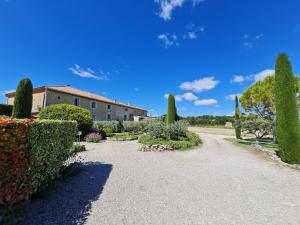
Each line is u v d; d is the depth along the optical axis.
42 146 3.52
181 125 13.80
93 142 14.02
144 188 4.59
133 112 43.16
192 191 4.48
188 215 3.31
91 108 30.92
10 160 2.60
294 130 7.57
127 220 3.08
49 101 24.44
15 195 2.76
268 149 10.61
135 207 3.56
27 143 3.00
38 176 3.41
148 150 10.38
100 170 6.11
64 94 26.55
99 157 8.30
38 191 3.63
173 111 18.06
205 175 5.84
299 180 5.54
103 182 4.93
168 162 7.59
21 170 2.84
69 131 5.33
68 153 5.36
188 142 12.12
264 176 5.90
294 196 4.30
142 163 7.29
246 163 7.82
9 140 2.58
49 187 3.87
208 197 4.14
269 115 16.47
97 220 3.04
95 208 3.46
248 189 4.70
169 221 3.09
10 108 18.14
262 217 3.30
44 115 14.39
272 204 3.85
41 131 3.48
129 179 5.24
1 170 2.44
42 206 3.42
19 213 2.82
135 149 10.91
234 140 18.75
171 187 4.71
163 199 3.97
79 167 5.91
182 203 3.80
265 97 15.54
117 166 6.71
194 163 7.54
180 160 8.06
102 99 33.59
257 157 9.41
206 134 27.41
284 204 3.86
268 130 14.54
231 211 3.50
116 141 14.97
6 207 2.63
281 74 8.17
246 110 18.31
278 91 8.20
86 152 9.55
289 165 7.26
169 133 12.52
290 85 7.99
